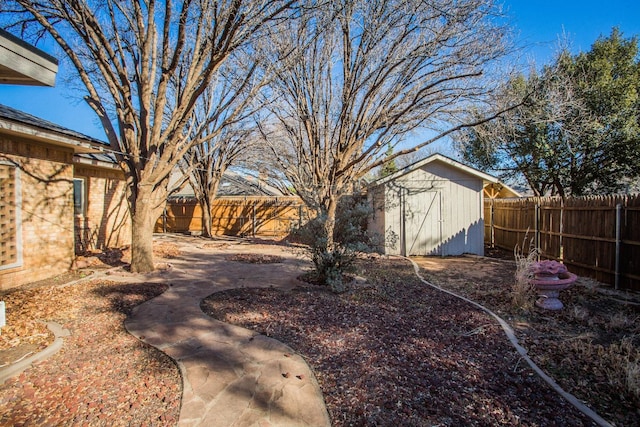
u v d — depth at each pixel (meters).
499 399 2.70
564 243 7.90
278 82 9.33
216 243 13.89
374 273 7.79
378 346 3.67
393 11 7.71
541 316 4.79
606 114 11.34
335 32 8.77
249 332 4.09
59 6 6.90
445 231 10.98
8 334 3.89
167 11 6.63
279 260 9.59
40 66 3.38
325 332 4.07
